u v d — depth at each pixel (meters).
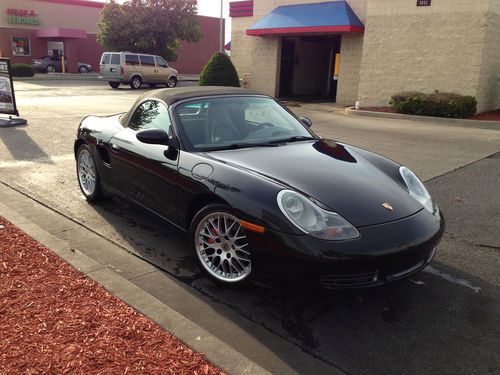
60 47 39.31
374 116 15.22
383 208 3.28
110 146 4.82
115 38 33.44
